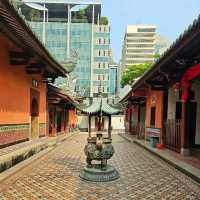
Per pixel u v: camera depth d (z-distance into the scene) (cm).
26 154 1057
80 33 7200
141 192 685
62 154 1309
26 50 1065
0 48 996
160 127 1566
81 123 4503
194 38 751
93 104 919
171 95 1462
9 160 873
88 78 7144
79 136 2805
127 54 8812
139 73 4138
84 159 1165
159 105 1623
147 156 1278
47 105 1909
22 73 1254
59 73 1656
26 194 650
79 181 781
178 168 941
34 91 1456
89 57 7181
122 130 4578
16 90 1173
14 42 959
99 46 7212
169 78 1223
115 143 1988
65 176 836
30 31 848
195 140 1467
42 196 638
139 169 963
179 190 704
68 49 7138
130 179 816
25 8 7156
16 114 1176
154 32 8844
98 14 7400
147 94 1997
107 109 894
